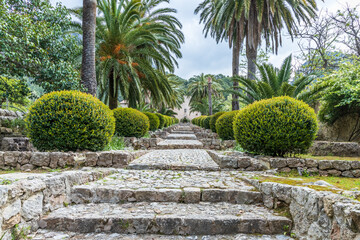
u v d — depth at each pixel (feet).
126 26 36.45
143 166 14.93
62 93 14.84
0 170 12.82
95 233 7.20
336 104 22.41
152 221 7.34
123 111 26.76
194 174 13.24
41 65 21.27
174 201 9.22
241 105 66.49
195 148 27.71
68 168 12.97
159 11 42.88
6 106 36.45
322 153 18.34
